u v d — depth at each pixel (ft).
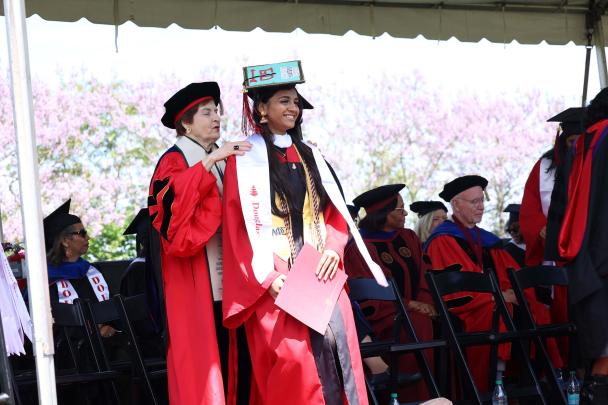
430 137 85.30
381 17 26.61
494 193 84.79
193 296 15.75
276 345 14.75
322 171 15.96
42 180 67.62
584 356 19.17
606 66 28.02
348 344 15.12
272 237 15.33
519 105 87.15
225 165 16.34
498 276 24.59
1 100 65.51
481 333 20.89
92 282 23.26
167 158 16.31
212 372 15.17
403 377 20.98
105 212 68.13
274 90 15.72
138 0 24.63
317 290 14.94
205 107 16.67
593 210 19.17
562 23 27.99
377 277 15.61
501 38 27.53
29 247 12.84
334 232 15.78
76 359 19.17
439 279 20.54
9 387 13.03
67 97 71.31
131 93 73.41
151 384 19.20
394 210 23.91
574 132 22.36
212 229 15.38
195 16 25.09
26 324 14.64
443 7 27.07
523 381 21.34
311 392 14.62
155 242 16.10
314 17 26.05
